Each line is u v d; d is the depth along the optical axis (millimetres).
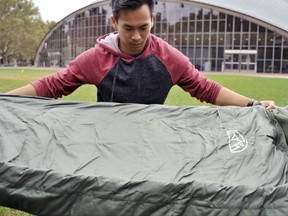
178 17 38625
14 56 56094
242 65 36938
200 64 38281
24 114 2510
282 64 36156
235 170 2068
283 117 2455
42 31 58750
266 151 2168
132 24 2535
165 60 2893
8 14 49781
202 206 1878
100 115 2514
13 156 2193
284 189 1871
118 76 2869
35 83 2893
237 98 2910
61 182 1995
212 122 2453
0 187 2066
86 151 2246
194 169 2088
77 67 2904
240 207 1854
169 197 1898
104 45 2875
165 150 2238
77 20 47219
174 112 2537
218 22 37188
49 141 2314
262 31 36281
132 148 2256
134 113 2525
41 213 2049
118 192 1932
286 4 39062
